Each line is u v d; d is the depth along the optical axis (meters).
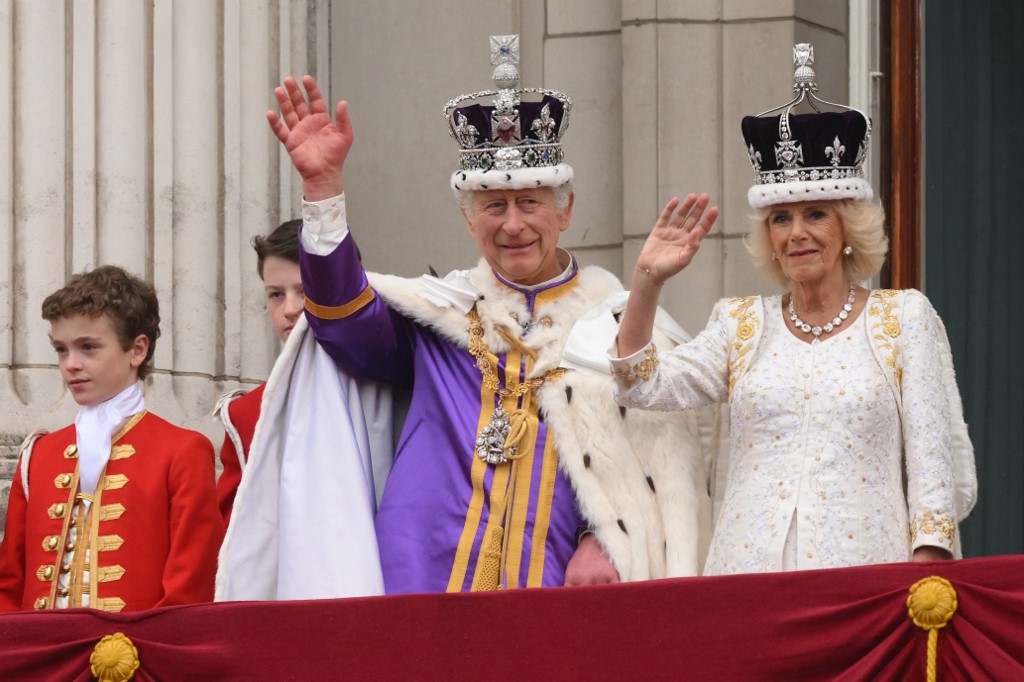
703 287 24.95
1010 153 25.64
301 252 17.53
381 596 14.69
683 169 25.17
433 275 18.94
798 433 15.67
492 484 17.33
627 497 17.17
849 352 15.84
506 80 17.73
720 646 14.11
